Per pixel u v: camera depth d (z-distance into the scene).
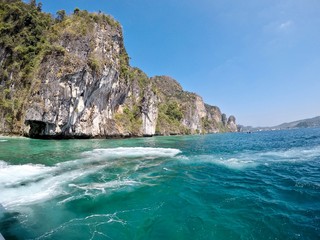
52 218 7.26
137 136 59.16
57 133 36.00
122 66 55.22
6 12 53.25
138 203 8.55
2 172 12.59
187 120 111.19
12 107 40.97
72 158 17.95
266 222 6.93
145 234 6.36
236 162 17.00
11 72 44.97
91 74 39.12
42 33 50.34
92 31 44.72
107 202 8.60
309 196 9.06
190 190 10.11
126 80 56.88
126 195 9.38
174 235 6.30
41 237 6.18
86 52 41.59
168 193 9.70
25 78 41.97
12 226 6.75
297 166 15.12
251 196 9.27
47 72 36.72
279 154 20.83
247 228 6.62
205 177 12.45
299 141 35.69
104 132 45.88
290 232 6.33
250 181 11.55
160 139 50.91
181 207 8.19
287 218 7.14
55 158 17.72
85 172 13.16
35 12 55.75
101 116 45.84
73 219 7.20
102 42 46.16
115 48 52.09
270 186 10.59
